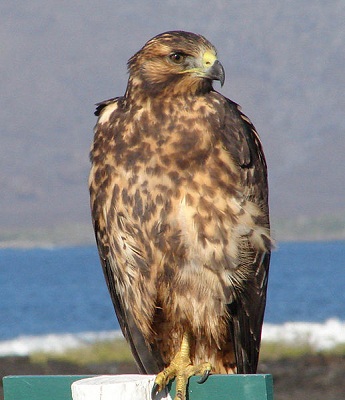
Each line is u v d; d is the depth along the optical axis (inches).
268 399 172.4
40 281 5369.1
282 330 1323.8
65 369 780.6
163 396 212.4
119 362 836.6
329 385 658.8
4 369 764.6
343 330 1322.6
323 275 5123.0
